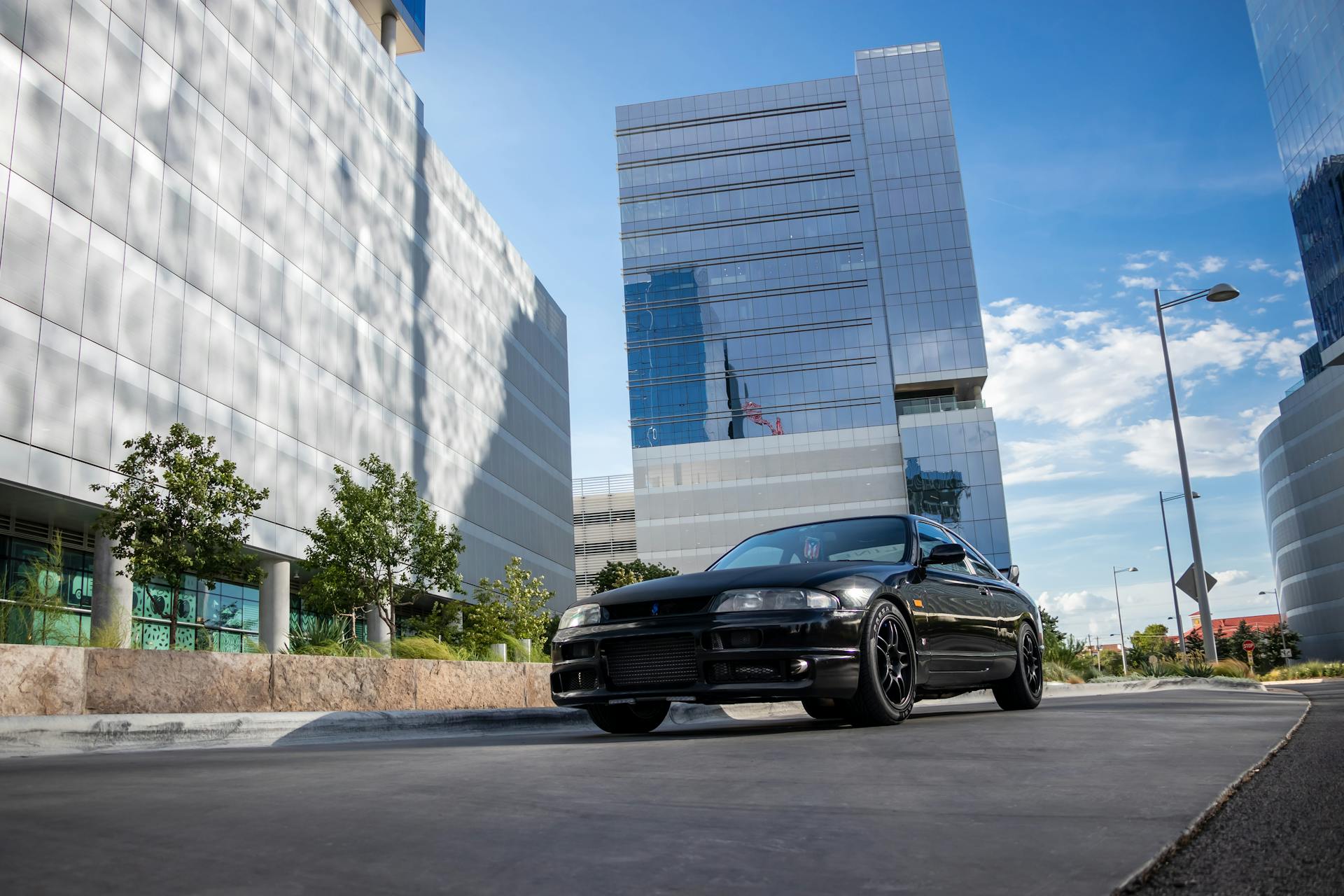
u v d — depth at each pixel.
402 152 37.84
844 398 74.25
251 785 2.43
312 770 2.79
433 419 38.47
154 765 3.19
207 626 25.80
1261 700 6.97
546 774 2.57
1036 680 6.41
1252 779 2.18
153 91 23.03
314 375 29.47
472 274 44.28
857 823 1.72
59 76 20.06
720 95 82.00
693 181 80.56
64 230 19.75
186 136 24.14
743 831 1.67
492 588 25.95
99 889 1.32
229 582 27.17
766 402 75.25
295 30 30.27
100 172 20.95
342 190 32.53
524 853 1.52
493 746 3.84
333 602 21.30
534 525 49.91
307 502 28.36
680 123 81.94
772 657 4.31
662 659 4.52
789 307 76.56
